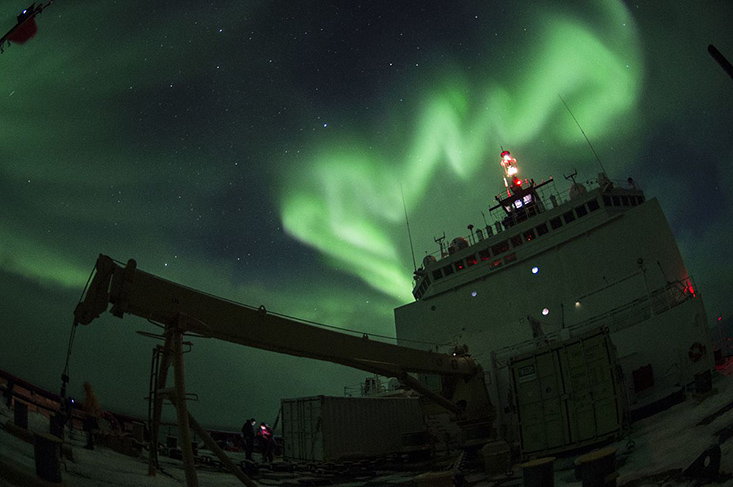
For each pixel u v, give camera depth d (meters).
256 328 15.03
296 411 24.91
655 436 14.69
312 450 23.30
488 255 29.25
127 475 13.03
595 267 26.02
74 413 18.28
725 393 15.38
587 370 17.80
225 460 12.57
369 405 25.64
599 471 8.83
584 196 27.05
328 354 17.30
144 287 12.60
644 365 20.66
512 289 28.03
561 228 27.36
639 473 11.40
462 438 23.72
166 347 13.64
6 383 16.91
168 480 13.84
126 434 19.05
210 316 13.85
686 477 9.65
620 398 16.75
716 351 22.66
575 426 17.45
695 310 20.17
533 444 18.25
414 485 16.56
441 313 30.12
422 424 28.41
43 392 18.31
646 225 25.19
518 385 19.31
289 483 17.48
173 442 20.48
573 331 25.14
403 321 31.52
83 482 10.77
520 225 28.58
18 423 12.62
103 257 12.27
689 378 19.62
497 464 17.20
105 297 12.16
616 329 23.36
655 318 20.95
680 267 23.78
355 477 19.83
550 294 26.84
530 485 9.37
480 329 28.39
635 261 25.02
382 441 25.47
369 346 19.09
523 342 25.03
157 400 13.91
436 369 21.86
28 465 9.28
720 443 10.66
